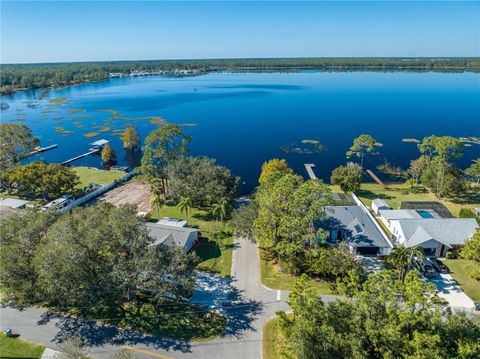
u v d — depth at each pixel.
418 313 27.23
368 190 85.88
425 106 199.00
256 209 57.91
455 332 26.80
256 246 57.78
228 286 46.97
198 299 44.34
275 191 52.03
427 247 53.62
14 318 41.09
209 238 60.75
